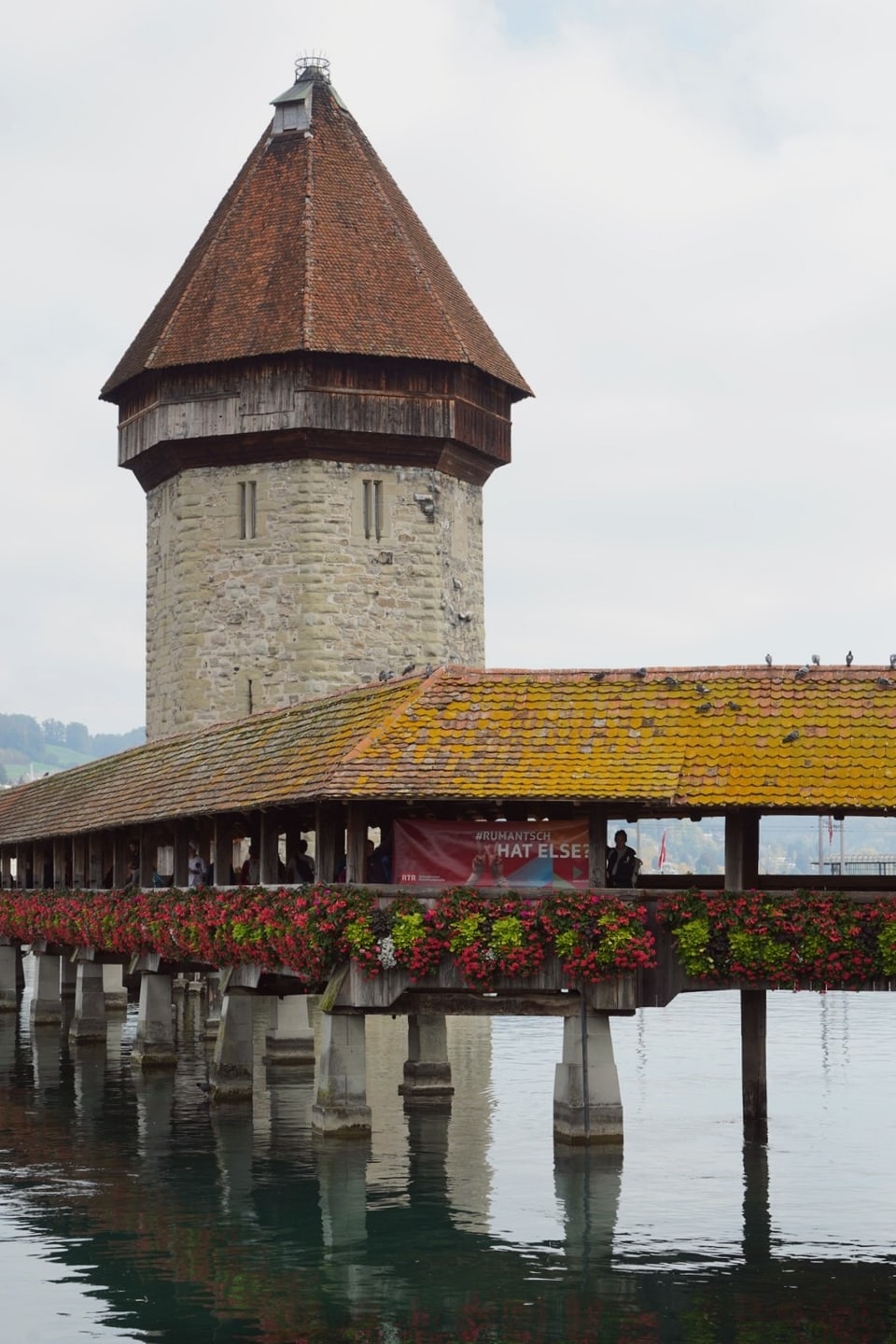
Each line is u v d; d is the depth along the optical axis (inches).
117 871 1713.8
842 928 1037.8
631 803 1066.1
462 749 1095.6
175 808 1413.6
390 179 2561.5
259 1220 1003.3
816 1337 802.2
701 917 1047.6
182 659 2422.5
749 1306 844.6
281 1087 1512.1
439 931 1071.0
